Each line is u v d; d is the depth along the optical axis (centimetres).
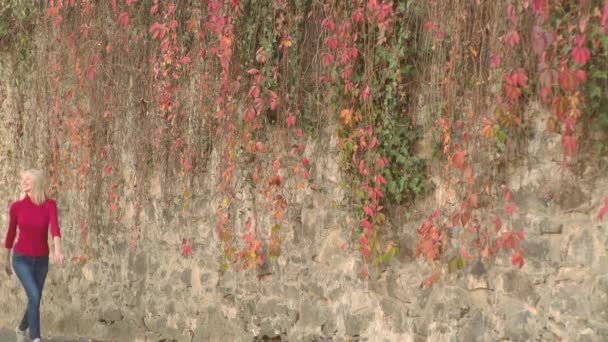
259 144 777
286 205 774
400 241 691
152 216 905
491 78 607
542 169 592
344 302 735
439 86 650
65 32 967
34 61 1030
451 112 633
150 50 883
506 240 597
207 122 825
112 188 941
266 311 798
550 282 591
